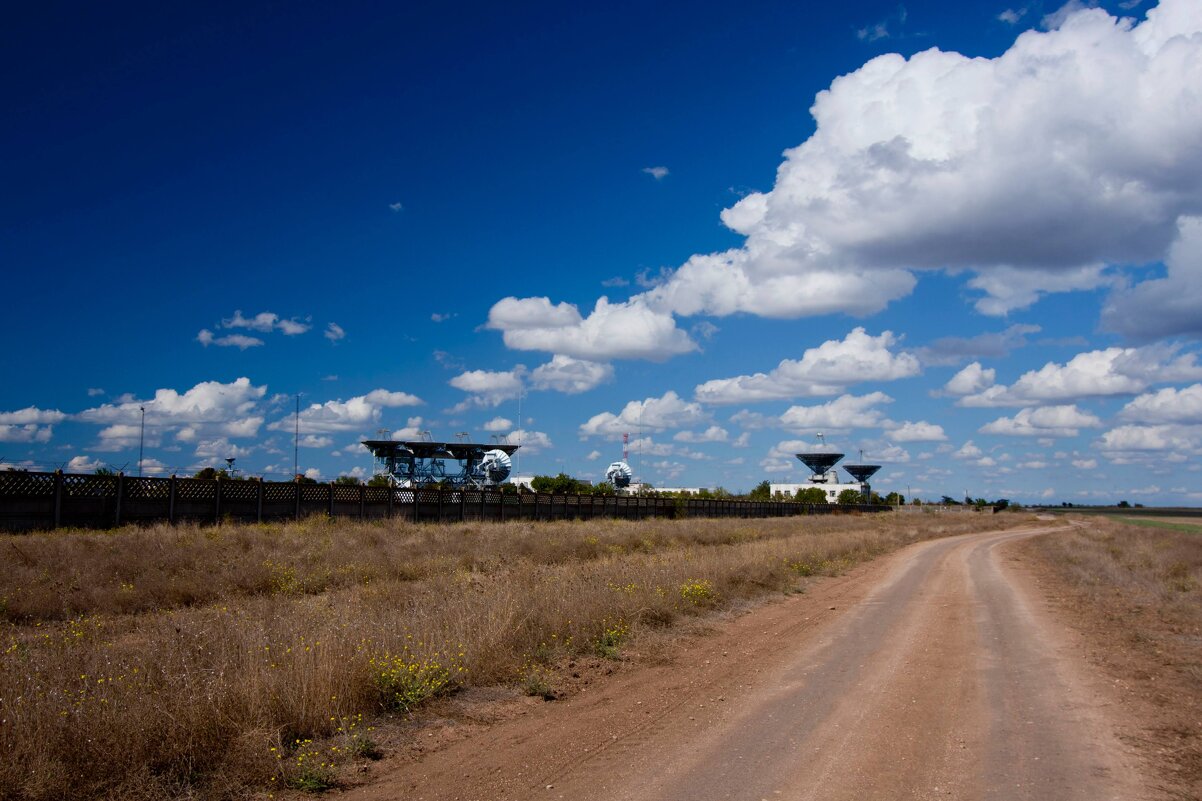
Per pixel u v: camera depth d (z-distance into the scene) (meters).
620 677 10.43
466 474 76.38
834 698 9.25
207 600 14.77
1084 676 10.55
